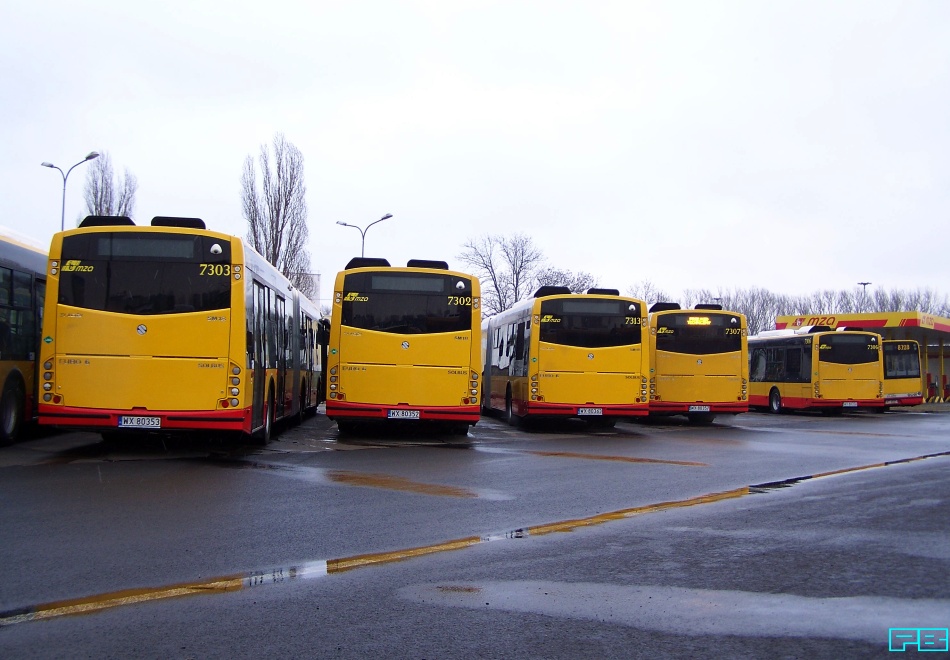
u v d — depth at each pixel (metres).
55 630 4.61
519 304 22.31
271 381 15.04
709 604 5.17
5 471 10.55
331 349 15.52
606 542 6.91
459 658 4.25
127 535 6.89
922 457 13.95
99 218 12.30
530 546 6.74
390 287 15.63
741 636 4.59
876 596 5.34
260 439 14.40
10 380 13.42
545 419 23.12
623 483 10.51
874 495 9.53
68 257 11.65
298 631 4.63
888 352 33.97
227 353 11.80
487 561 6.23
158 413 11.59
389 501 8.77
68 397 11.48
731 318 23.02
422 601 5.20
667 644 4.46
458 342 15.66
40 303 14.72
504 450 14.68
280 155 36.72
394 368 15.48
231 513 7.91
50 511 7.88
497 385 24.47
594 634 4.62
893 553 6.54
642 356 19.30
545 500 9.09
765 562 6.23
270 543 6.71
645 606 5.12
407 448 14.68
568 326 19.20
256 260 13.27
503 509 8.46
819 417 28.47
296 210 36.97
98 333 11.55
